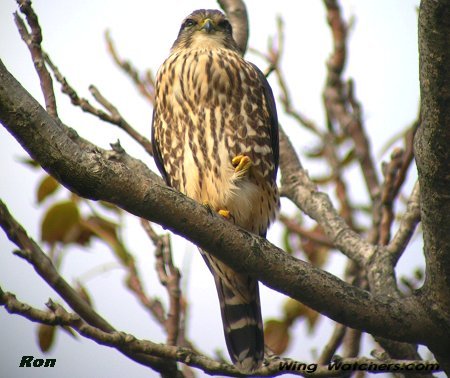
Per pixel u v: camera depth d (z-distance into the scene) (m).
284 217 11.09
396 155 9.37
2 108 5.99
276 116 10.44
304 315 9.68
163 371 7.95
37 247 7.60
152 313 9.22
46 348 8.53
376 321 7.13
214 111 9.96
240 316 9.78
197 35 11.17
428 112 6.46
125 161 8.82
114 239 9.23
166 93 10.25
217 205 9.90
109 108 9.40
